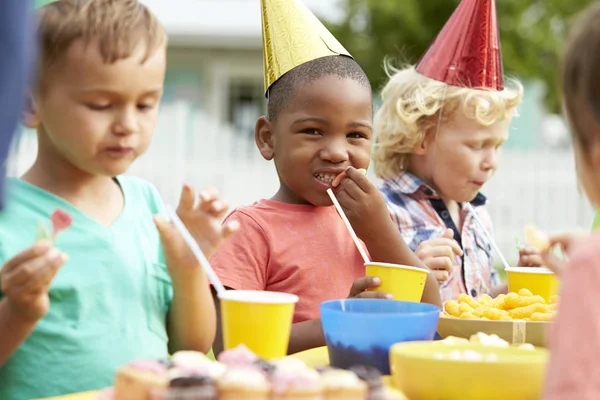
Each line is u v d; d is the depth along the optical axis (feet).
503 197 32.12
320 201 7.94
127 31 5.40
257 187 31.40
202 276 5.94
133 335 5.96
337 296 7.97
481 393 4.61
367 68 37.24
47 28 5.36
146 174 29.63
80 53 5.31
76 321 5.78
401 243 7.63
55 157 5.99
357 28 37.86
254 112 48.83
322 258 8.04
